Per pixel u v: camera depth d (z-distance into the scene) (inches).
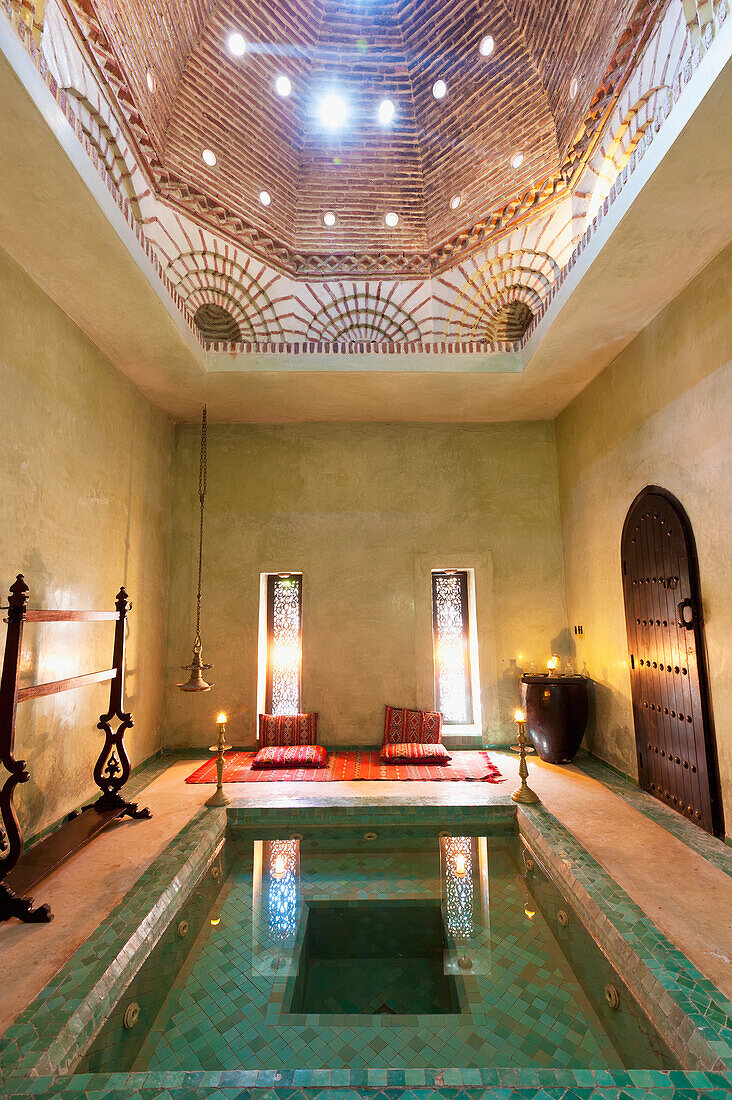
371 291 225.9
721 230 140.6
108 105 143.1
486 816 180.7
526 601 260.4
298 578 269.0
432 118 201.6
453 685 264.2
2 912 115.4
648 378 184.5
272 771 221.3
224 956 114.7
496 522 264.4
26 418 151.6
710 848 145.7
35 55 104.6
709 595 155.2
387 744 241.6
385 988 106.8
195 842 152.9
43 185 123.5
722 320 148.6
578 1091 76.9
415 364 215.8
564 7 158.1
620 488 205.5
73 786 173.5
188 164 183.0
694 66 107.7
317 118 201.5
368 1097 76.8
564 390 235.9
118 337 186.9
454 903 135.3
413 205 217.3
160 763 235.0
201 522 255.4
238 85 181.6
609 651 217.5
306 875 150.2
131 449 219.5
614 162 162.4
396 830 178.5
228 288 213.8
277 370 212.7
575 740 223.1
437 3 179.8
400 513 264.7
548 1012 98.3
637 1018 96.6
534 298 208.1
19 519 147.9
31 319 154.7
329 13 182.9
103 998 96.1
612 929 110.8
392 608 260.1
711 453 153.2
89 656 184.7
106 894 125.6
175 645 256.1
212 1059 88.6
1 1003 91.4
